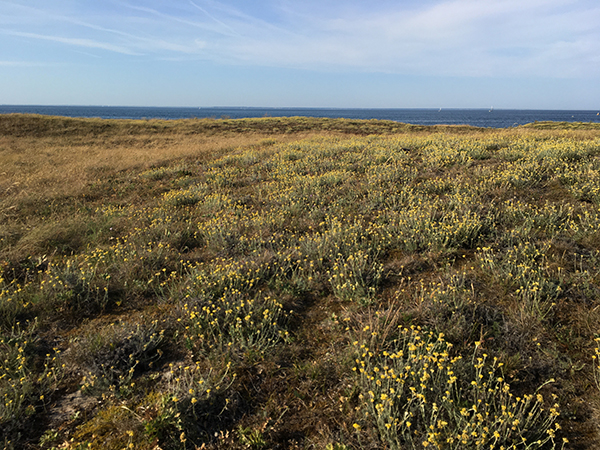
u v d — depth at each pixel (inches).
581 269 171.9
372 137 789.2
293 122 1488.7
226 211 314.5
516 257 185.5
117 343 145.3
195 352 145.9
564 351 133.0
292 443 108.0
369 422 110.3
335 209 291.6
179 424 109.5
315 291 186.5
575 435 104.3
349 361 133.7
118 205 367.2
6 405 113.1
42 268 221.9
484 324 148.8
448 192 307.7
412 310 158.2
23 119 1192.8
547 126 1245.7
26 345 147.0
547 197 273.3
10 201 354.0
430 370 119.2
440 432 104.5
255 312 164.4
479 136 656.4
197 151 682.8
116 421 114.2
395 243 225.1
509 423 104.7
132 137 1085.1
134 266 212.8
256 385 129.0
